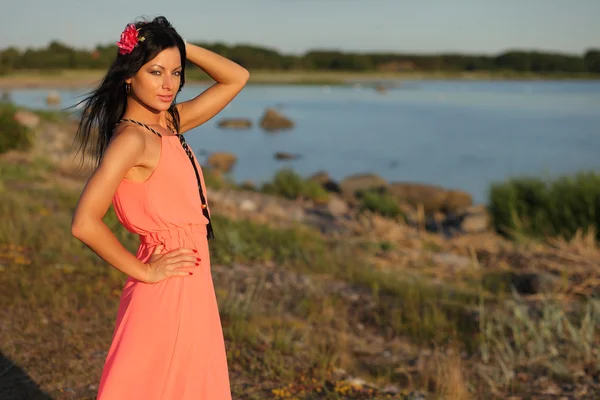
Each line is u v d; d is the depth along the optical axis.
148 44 2.54
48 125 25.89
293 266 8.58
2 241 7.46
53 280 6.31
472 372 5.35
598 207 12.02
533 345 5.75
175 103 2.91
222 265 8.15
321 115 68.50
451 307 7.00
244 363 4.93
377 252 10.38
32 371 4.38
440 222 16.56
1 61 61.62
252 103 91.25
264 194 18.48
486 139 44.53
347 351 5.59
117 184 2.43
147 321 2.58
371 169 30.84
